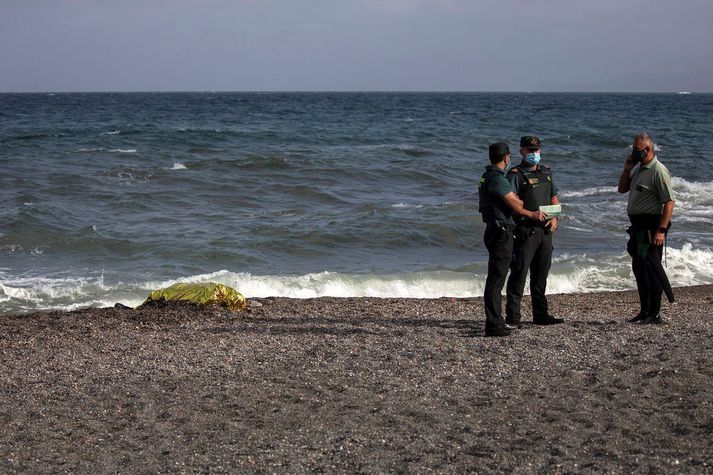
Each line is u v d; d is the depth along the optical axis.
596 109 110.50
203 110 99.75
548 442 5.41
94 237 17.36
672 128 58.69
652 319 8.85
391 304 11.04
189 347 8.45
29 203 21.56
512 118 78.06
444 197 25.27
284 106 119.12
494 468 5.01
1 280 13.77
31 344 8.74
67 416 6.38
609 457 5.11
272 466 5.22
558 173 30.88
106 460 5.46
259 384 7.04
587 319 9.38
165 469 5.26
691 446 5.24
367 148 38.25
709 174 30.11
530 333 8.46
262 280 13.28
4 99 173.25
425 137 48.41
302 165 29.88
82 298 12.42
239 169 29.28
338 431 5.82
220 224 19.66
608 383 6.61
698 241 17.78
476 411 6.11
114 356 8.17
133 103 136.88
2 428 6.13
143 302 11.70
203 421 6.16
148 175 26.88
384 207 21.92
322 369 7.43
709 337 8.01
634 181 8.56
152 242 17.20
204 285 10.81
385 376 7.12
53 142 40.09
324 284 13.21
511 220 8.27
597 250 16.88
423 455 5.28
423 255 16.97
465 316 9.98
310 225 19.19
